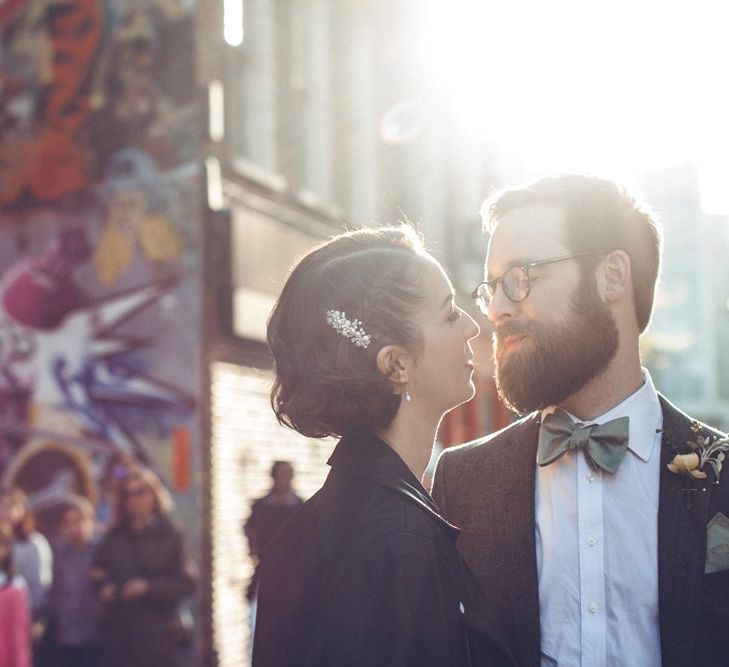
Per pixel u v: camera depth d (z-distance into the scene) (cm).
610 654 205
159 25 823
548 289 209
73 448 815
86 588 697
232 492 811
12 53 873
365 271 187
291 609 174
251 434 848
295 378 188
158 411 789
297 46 990
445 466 237
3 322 850
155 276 805
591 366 208
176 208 803
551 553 214
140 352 803
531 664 209
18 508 651
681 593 199
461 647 172
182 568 618
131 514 619
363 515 174
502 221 218
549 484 218
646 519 208
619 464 208
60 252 840
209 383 785
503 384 214
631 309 216
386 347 184
